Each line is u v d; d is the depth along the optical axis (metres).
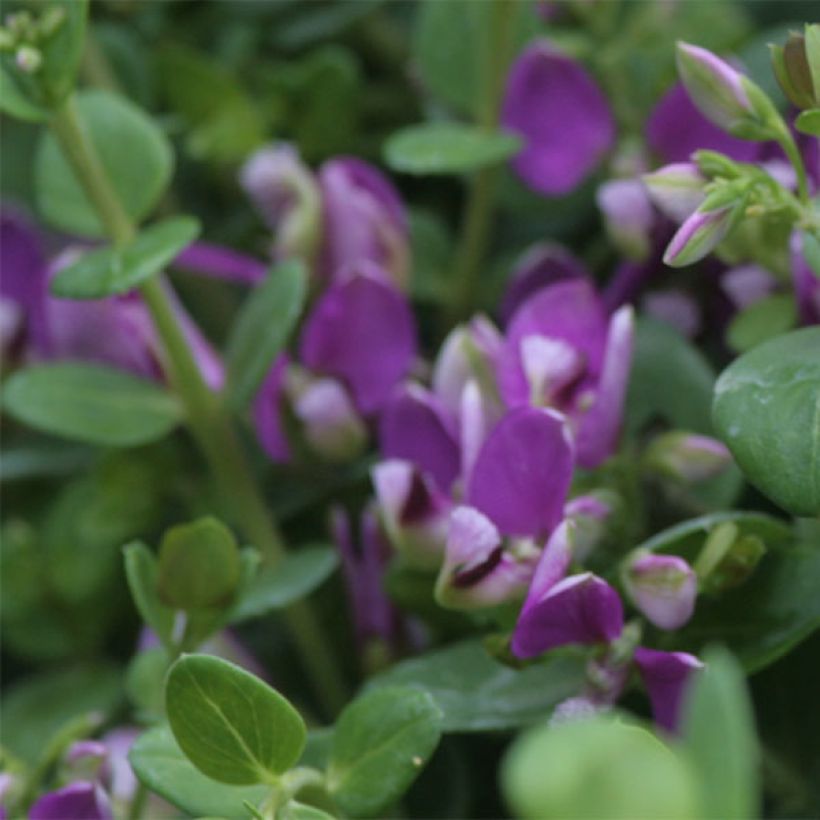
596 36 0.37
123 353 0.36
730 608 0.30
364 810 0.30
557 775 0.17
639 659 0.30
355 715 0.30
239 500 0.35
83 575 0.37
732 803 0.18
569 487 0.31
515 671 0.31
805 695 0.32
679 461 0.31
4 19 0.37
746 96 0.30
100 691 0.36
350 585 0.33
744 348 0.32
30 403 0.34
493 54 0.36
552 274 0.34
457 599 0.30
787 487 0.29
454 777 0.33
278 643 0.36
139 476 0.37
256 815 0.29
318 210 0.36
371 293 0.34
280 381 0.35
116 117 0.35
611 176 0.36
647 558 0.30
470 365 0.32
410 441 0.32
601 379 0.31
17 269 0.36
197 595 0.31
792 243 0.31
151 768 0.29
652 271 0.34
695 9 0.37
